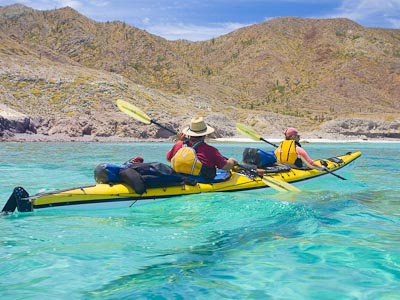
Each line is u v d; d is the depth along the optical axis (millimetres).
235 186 7238
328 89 196250
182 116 64312
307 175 8695
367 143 59625
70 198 5992
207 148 6988
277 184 7277
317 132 79125
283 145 8836
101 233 4949
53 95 66125
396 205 6859
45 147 28875
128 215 5824
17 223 5371
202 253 4266
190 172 6895
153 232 4992
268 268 3848
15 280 3537
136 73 173625
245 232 4992
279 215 5746
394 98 198500
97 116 53531
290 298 3219
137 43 186750
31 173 11820
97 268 3824
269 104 179875
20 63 77375
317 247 4449
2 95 62656
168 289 3371
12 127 43156
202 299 3193
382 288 3402
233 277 3631
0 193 8188
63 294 3268
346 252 4293
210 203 6277
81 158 18375
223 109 91188
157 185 6512
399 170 13305
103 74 83688
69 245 4484
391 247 4469
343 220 5719
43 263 3930
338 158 10828
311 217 5676
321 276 3660
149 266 3879
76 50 185375
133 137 51812
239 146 38844
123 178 6324
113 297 3215
